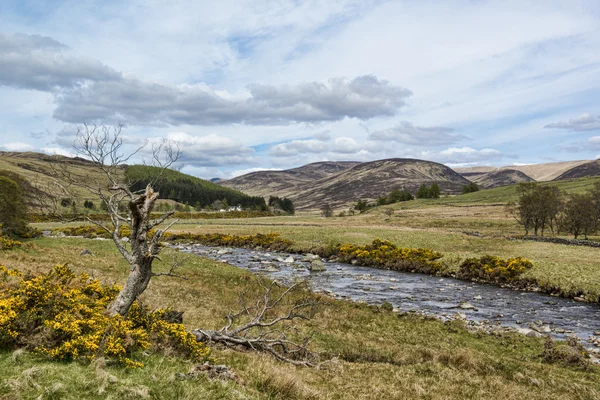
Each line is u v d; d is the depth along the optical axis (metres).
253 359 12.27
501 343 19.61
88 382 7.80
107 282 23.91
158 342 11.41
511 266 39.66
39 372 7.87
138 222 11.20
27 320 9.67
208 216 153.38
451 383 12.98
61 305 10.58
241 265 47.41
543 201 77.06
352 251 56.09
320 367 13.69
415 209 157.25
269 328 18.70
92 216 93.81
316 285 35.91
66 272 12.73
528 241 64.31
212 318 19.42
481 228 97.31
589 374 15.15
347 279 40.06
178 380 8.91
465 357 15.95
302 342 16.94
